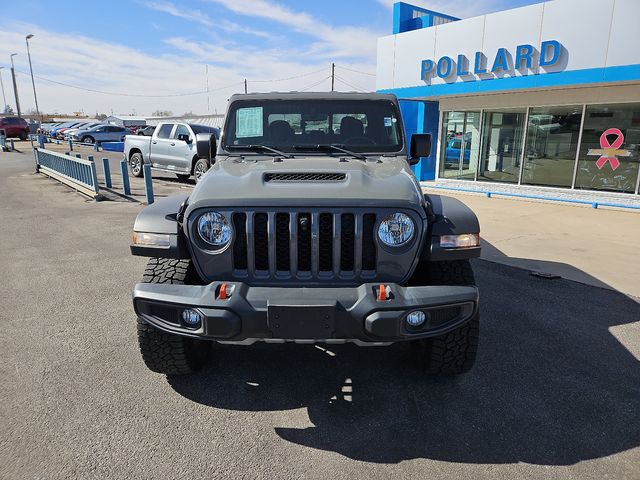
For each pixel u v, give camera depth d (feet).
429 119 48.73
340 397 10.36
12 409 9.66
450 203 10.39
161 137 46.93
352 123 13.29
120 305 15.43
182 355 10.29
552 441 8.87
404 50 44.55
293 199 8.95
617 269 19.62
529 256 21.58
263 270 9.29
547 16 34.50
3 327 13.65
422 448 8.68
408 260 9.24
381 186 9.53
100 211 31.83
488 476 7.96
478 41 38.86
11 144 89.97
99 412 9.64
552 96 38.91
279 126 13.24
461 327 9.98
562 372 11.37
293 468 8.13
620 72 31.55
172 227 9.52
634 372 11.39
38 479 7.75
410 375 11.27
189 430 9.13
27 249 22.36
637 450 8.63
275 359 12.01
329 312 8.37
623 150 35.63
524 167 42.01
